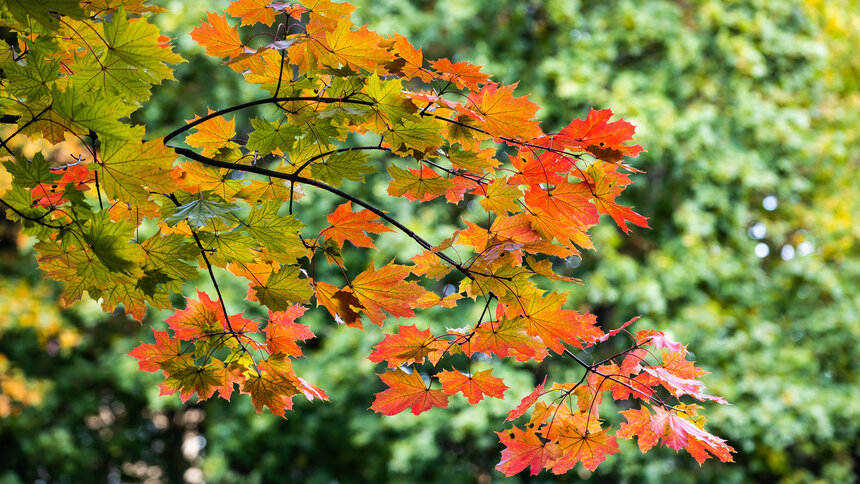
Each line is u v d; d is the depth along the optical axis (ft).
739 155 24.90
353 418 26.91
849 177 27.43
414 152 5.21
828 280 25.35
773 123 25.35
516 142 5.19
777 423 23.24
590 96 23.81
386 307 5.52
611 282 24.84
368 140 23.47
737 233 25.76
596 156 5.08
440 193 5.46
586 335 5.41
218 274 23.49
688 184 26.21
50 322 24.47
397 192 5.46
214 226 4.83
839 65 28.78
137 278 4.88
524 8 25.43
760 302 25.26
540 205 5.34
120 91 4.68
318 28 4.81
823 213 26.37
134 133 4.41
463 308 23.49
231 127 5.48
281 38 5.09
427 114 5.00
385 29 23.91
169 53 4.50
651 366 5.71
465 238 5.64
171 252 4.89
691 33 25.52
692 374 5.78
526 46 25.85
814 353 26.22
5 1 3.97
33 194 5.15
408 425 24.43
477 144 5.47
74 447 31.50
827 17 27.55
